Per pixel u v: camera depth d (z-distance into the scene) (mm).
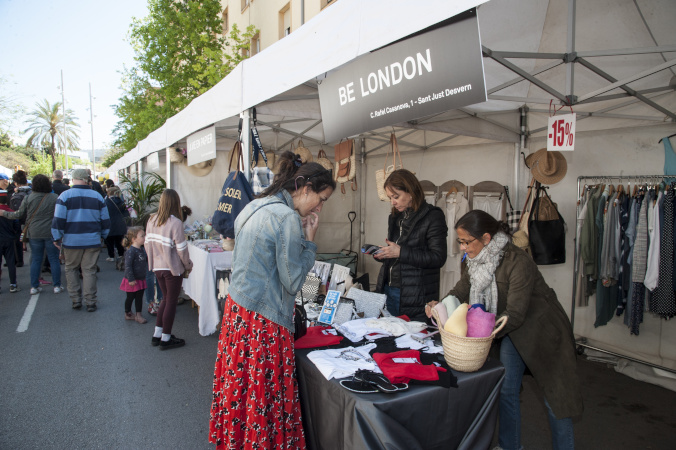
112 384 3316
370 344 1975
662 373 3490
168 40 11023
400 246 2635
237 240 1720
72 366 3656
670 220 3205
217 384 1778
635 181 3666
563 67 3131
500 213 4500
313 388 1733
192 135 4363
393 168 3832
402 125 3756
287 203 1767
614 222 3607
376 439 1395
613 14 2562
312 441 1773
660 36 2619
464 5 1395
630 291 3480
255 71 2836
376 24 1752
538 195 4008
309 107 3406
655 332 3643
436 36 1599
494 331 1720
